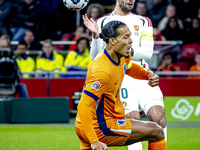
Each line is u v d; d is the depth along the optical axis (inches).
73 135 690.2
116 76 326.6
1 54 847.7
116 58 322.7
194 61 998.4
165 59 943.0
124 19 439.8
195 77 951.0
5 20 1076.5
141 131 330.6
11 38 1076.5
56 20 1082.1
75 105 919.0
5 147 581.0
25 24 1087.6
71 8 437.1
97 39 398.9
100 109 331.9
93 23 398.9
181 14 1103.6
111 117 338.6
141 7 1070.4
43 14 1086.4
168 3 1105.4
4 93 847.1
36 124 823.1
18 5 1085.1
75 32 1003.3
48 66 928.9
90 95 311.1
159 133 335.3
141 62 440.1
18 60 941.8
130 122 335.9
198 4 1100.5
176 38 1042.7
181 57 1003.9
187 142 629.3
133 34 437.4
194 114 868.6
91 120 312.7
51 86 915.4
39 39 1084.5
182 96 900.0
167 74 924.0
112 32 314.0
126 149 563.2
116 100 340.2
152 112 413.1
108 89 325.1
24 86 882.1
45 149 568.7
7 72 843.4
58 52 944.3
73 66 925.8
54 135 688.4
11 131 730.2
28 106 829.8
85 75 932.0
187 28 1063.0
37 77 938.1
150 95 423.2
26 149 566.9
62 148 576.4
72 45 990.4
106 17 443.2
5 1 1083.3
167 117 864.9
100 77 311.6
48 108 833.5
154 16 1099.3
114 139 331.9
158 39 1018.7
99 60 320.5
